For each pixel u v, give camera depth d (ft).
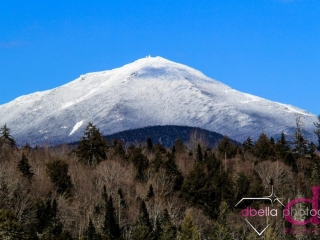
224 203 505.25
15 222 416.87
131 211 524.11
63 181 568.41
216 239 468.75
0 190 492.95
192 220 485.97
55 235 435.94
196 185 562.66
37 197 524.11
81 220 501.97
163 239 461.37
